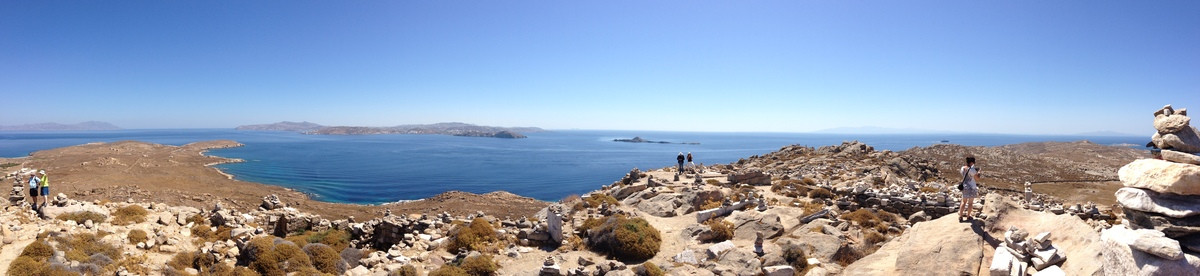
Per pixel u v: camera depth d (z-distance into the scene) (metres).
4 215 23.52
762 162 67.81
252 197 65.19
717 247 21.62
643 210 30.33
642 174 45.06
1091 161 93.88
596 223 25.70
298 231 31.06
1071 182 70.50
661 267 20.25
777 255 19.48
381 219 28.78
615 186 41.16
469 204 57.75
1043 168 83.62
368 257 23.20
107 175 78.12
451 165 170.38
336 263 22.11
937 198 26.77
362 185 109.75
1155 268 9.59
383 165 165.50
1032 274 13.48
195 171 111.00
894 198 27.98
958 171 79.56
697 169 51.12
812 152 72.25
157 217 27.17
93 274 18.95
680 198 31.20
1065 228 14.62
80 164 101.94
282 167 148.38
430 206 57.19
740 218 25.39
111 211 26.58
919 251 15.29
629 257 21.84
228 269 20.50
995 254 14.21
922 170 62.66
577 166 173.38
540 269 19.48
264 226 30.67
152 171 98.56
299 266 21.03
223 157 176.12
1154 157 11.51
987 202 17.30
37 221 23.53
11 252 19.41
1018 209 16.73
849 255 19.89
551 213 25.67
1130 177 11.33
